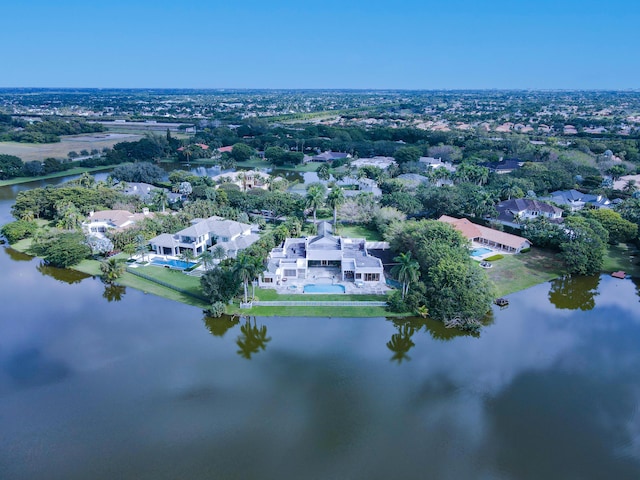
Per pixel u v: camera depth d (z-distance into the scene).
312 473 45.12
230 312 75.00
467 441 49.59
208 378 59.69
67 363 62.53
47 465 46.06
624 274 92.50
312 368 62.09
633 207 117.38
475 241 108.44
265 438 49.62
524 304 80.25
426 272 82.12
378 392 57.38
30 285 86.75
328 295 80.62
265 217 131.88
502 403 55.56
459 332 71.44
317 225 119.12
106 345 66.88
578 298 83.31
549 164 165.38
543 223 106.12
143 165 174.12
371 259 89.81
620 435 50.62
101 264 87.94
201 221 104.31
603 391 57.78
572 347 67.69
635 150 197.00
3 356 63.66
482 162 189.12
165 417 52.59
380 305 77.38
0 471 45.34
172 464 46.12
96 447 48.25
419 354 65.62
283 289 82.75
